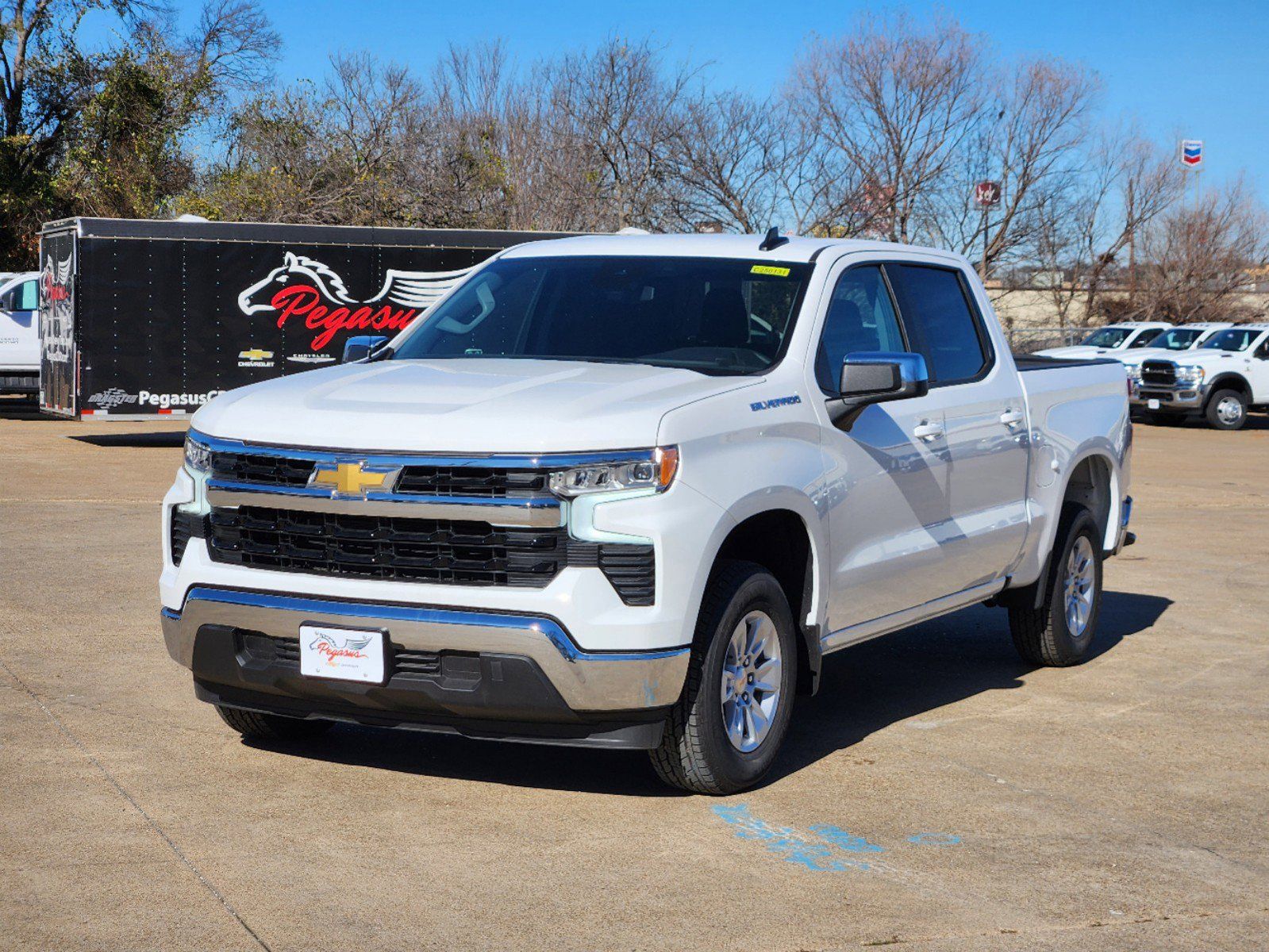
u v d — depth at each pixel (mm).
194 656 5004
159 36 40719
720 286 5773
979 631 8633
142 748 5559
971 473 6496
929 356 6414
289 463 4828
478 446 4605
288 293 19344
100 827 4633
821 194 37125
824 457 5445
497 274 6301
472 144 37188
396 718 4832
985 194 40906
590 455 4605
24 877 4176
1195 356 28203
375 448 4691
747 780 5172
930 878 4406
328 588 4746
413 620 4617
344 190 34812
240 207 34688
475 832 4715
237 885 4168
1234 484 17469
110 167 38469
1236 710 6695
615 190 36281
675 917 4023
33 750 5469
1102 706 6750
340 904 4051
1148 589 10062
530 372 5250
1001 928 4020
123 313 18672
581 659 4555
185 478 5137
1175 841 4844
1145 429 27938
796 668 5457
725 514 4848
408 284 19875
